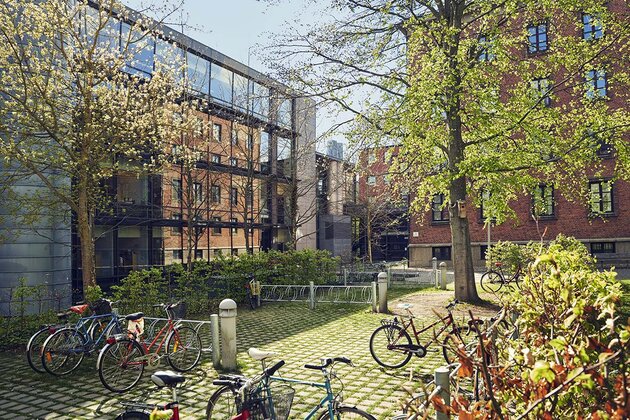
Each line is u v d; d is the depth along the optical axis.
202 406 6.51
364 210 35.66
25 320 11.24
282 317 13.99
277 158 25.59
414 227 31.27
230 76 25.42
